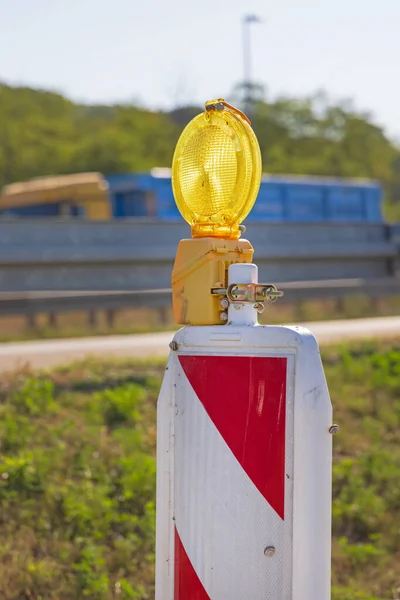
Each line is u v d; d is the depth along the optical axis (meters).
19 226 24.25
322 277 31.38
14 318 27.50
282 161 89.50
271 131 94.25
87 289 25.53
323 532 2.72
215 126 2.99
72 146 80.06
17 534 7.66
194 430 2.94
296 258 30.30
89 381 12.73
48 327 21.67
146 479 8.85
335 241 31.70
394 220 90.25
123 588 6.86
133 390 11.95
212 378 2.90
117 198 31.25
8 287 24.11
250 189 2.97
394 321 25.91
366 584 7.88
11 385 12.34
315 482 2.71
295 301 28.16
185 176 3.04
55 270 24.91
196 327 2.95
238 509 2.83
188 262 3.00
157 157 83.50
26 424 10.44
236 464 2.83
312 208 35.47
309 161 92.12
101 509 8.23
